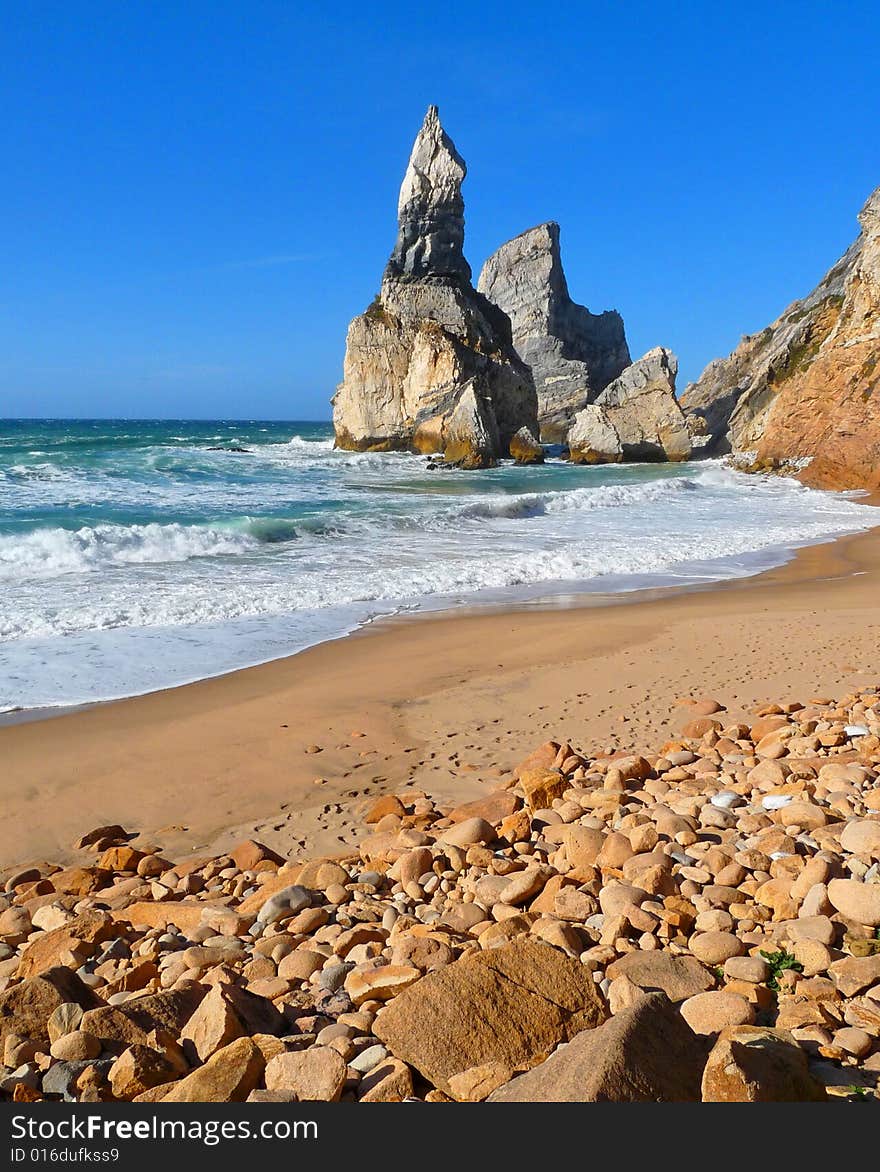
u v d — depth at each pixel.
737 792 5.32
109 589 13.35
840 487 35.72
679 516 25.58
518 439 53.03
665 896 3.86
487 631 11.38
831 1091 2.45
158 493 27.70
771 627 10.88
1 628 11.00
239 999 3.00
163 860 5.10
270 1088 2.59
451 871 4.51
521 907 4.09
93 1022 2.90
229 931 4.05
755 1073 2.31
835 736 6.04
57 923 4.31
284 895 4.21
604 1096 2.29
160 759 6.85
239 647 10.49
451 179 56.75
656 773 5.98
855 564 17.39
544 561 16.86
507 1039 2.73
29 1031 3.04
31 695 8.55
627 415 55.16
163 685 8.94
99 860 5.21
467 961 2.98
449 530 21.64
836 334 40.91
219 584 14.05
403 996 2.84
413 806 5.72
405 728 7.52
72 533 16.36
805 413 41.22
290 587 13.95
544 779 5.53
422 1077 2.66
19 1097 2.63
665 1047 2.48
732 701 7.90
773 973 3.18
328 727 7.57
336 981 3.37
